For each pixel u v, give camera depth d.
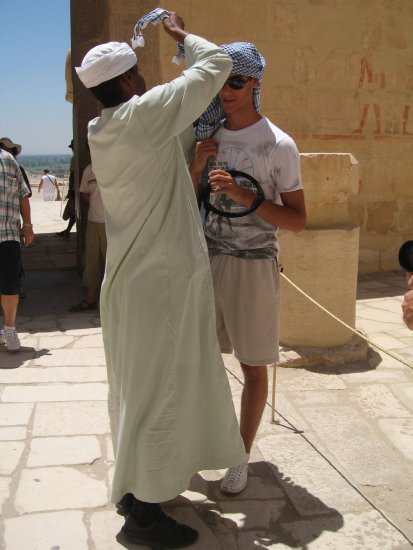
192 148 2.85
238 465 2.70
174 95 2.28
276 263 2.91
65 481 3.07
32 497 2.92
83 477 3.11
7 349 5.05
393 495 3.00
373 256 8.49
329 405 4.02
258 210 2.67
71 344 5.30
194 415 2.52
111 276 2.47
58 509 2.83
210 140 2.79
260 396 2.97
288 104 7.70
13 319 5.00
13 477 3.09
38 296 7.22
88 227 6.30
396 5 8.02
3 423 3.69
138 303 2.38
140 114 2.25
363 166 8.21
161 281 2.38
